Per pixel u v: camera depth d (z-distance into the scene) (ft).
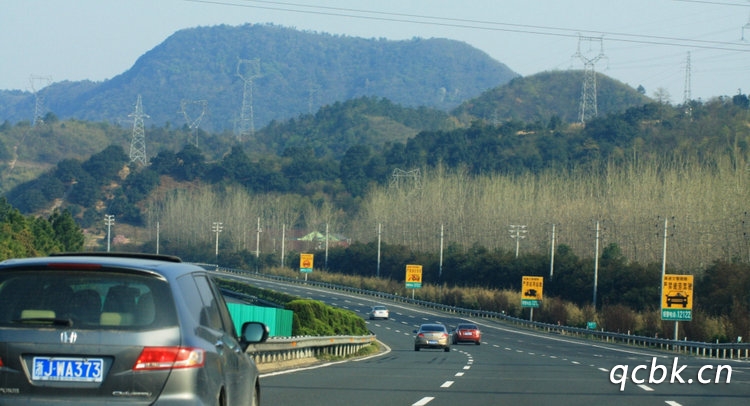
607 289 363.76
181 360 31.01
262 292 400.26
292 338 123.44
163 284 31.86
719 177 412.57
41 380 30.58
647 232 409.49
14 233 326.03
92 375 30.60
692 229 377.09
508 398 74.28
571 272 389.80
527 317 388.98
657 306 334.03
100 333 30.73
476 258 468.75
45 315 31.12
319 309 179.32
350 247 570.87
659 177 465.88
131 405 30.50
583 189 513.04
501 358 163.94
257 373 42.96
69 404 30.37
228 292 447.83
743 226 328.08
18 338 30.66
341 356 159.22
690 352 222.48
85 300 31.40
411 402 68.49
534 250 497.05
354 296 485.15
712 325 255.50
